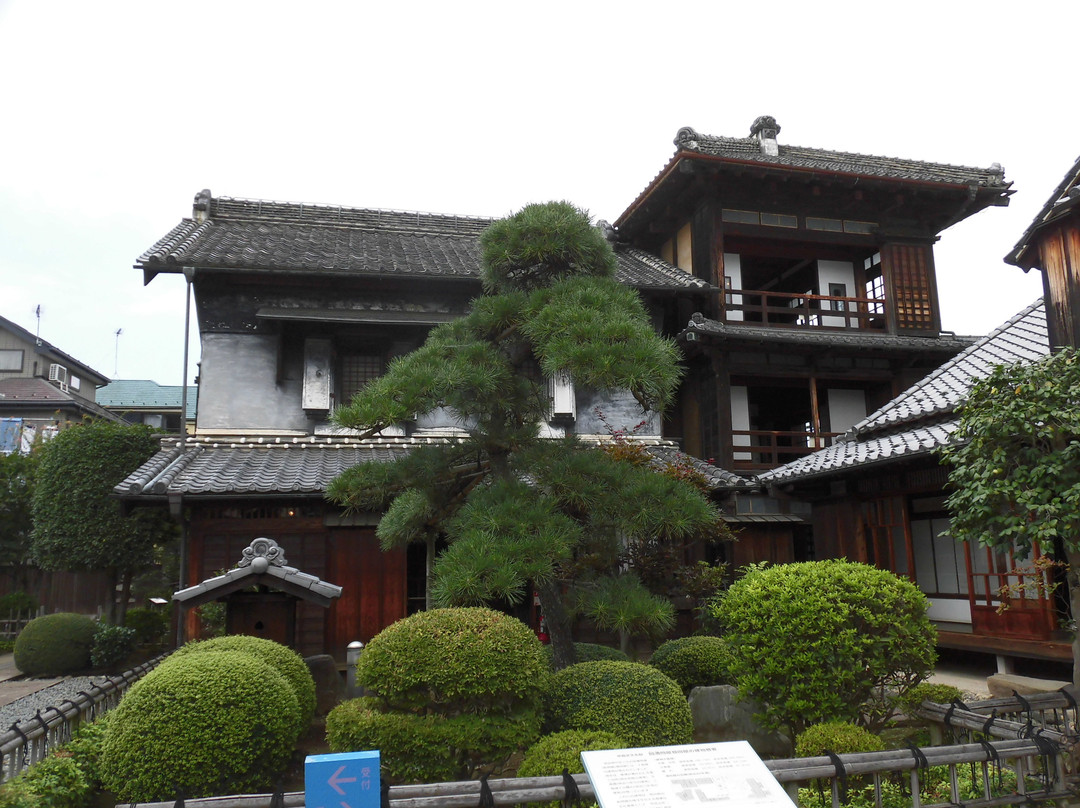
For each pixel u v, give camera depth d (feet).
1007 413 17.95
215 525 36.70
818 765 13.89
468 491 24.98
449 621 19.01
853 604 19.02
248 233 50.75
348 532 37.81
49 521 42.65
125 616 45.11
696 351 52.42
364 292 46.16
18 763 18.79
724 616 20.89
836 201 56.70
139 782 17.15
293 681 22.24
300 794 12.46
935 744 19.56
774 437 53.06
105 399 105.91
